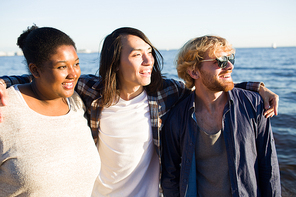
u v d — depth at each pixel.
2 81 1.57
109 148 1.93
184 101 2.01
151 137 2.01
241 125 1.80
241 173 1.76
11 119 1.34
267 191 1.83
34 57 1.37
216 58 1.77
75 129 1.59
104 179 2.00
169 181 2.07
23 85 1.52
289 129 6.29
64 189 1.44
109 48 1.86
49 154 1.39
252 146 1.79
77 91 2.00
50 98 1.52
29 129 1.37
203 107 1.96
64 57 1.38
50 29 1.41
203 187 1.91
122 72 1.87
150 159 2.06
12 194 1.36
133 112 1.93
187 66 1.97
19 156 1.31
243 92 1.92
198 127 1.89
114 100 1.94
